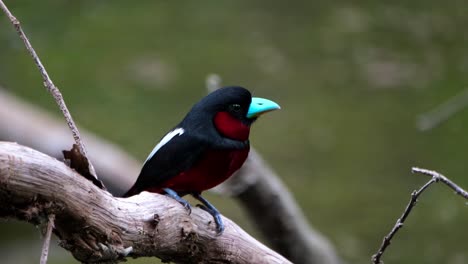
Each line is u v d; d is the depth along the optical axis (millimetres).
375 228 11891
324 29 18156
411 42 17703
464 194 5305
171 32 17797
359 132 14719
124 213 4957
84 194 4652
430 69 16703
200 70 16297
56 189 4500
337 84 16188
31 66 15750
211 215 5727
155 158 6289
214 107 6316
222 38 17578
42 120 11383
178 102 15109
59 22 17016
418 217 12305
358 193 12805
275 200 8938
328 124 14898
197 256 5652
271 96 15672
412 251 11391
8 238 11727
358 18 18641
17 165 4355
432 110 15141
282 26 18312
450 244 11508
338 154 14164
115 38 17219
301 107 15516
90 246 4770
